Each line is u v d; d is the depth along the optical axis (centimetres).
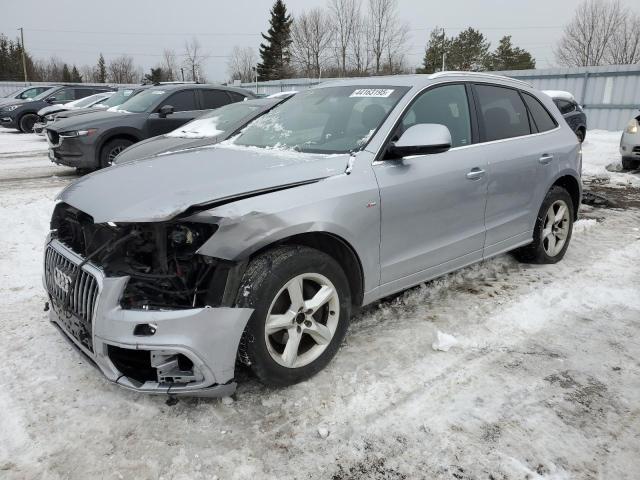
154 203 251
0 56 7281
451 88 385
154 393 248
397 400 278
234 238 249
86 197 279
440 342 330
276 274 262
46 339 341
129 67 9219
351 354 323
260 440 248
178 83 1087
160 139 745
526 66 6625
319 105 393
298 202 273
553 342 343
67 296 270
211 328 244
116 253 257
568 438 250
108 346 249
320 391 285
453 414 268
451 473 228
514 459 236
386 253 324
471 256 394
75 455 237
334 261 291
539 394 285
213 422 260
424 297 412
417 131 316
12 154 1370
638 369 312
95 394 281
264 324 261
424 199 338
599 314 386
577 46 5109
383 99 358
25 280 450
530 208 444
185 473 227
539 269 479
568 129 496
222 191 260
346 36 6569
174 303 249
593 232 612
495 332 355
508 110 433
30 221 633
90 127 922
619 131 1991
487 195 391
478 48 6619
